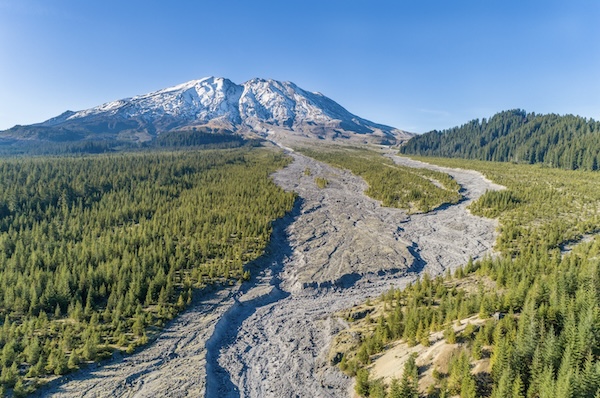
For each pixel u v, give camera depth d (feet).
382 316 175.32
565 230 284.00
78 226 293.02
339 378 148.46
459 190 464.65
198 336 187.93
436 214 387.96
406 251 296.51
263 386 156.25
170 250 260.42
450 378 113.91
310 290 246.47
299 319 210.59
